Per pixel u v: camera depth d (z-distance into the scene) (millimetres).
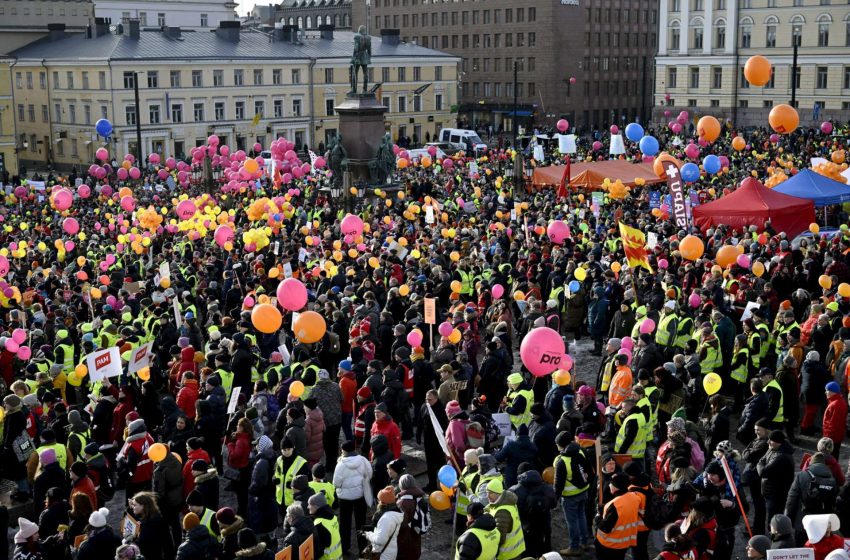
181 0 129625
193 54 90500
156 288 26328
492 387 19375
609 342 19281
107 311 23844
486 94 133750
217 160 54969
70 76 89625
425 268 28297
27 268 30500
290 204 40938
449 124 114625
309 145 101000
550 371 15406
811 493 13164
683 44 109250
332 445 17875
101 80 86625
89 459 15273
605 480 13930
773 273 26656
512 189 48406
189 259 32375
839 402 16734
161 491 14188
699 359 19891
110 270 29656
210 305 23203
